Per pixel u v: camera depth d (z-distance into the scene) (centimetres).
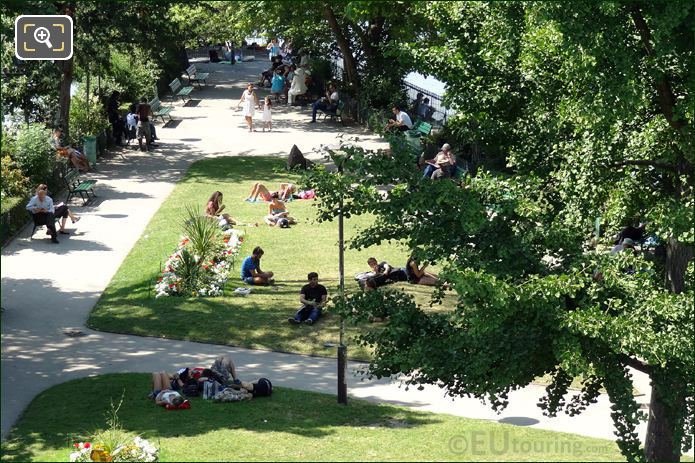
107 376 2156
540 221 1673
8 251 3088
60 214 3278
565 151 1755
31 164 3625
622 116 1562
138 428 1836
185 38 6325
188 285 2750
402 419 1948
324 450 1719
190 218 3281
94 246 3167
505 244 1603
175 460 1647
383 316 1697
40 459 1650
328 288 2800
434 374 1591
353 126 5153
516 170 1831
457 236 1633
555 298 1527
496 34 1806
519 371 1568
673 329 1521
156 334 2464
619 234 2411
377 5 4584
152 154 4512
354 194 1634
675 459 1736
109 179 4047
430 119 4962
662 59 1602
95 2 4209
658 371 1605
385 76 5269
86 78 4775
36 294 2717
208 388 2044
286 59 7000
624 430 1554
